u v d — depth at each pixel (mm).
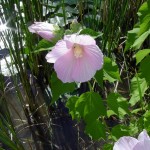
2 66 761
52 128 694
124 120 672
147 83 483
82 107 465
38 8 732
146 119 483
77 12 854
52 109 721
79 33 412
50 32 416
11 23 650
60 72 401
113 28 729
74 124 694
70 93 729
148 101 650
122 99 490
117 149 245
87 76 405
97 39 786
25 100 734
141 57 478
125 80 750
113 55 790
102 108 462
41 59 751
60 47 383
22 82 697
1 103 710
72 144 667
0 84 685
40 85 762
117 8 732
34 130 694
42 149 665
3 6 648
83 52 398
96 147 651
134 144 245
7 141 572
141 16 463
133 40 501
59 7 804
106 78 439
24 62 705
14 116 717
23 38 720
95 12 742
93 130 490
